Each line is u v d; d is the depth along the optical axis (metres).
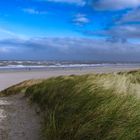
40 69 64.19
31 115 9.09
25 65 91.12
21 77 39.72
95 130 5.47
